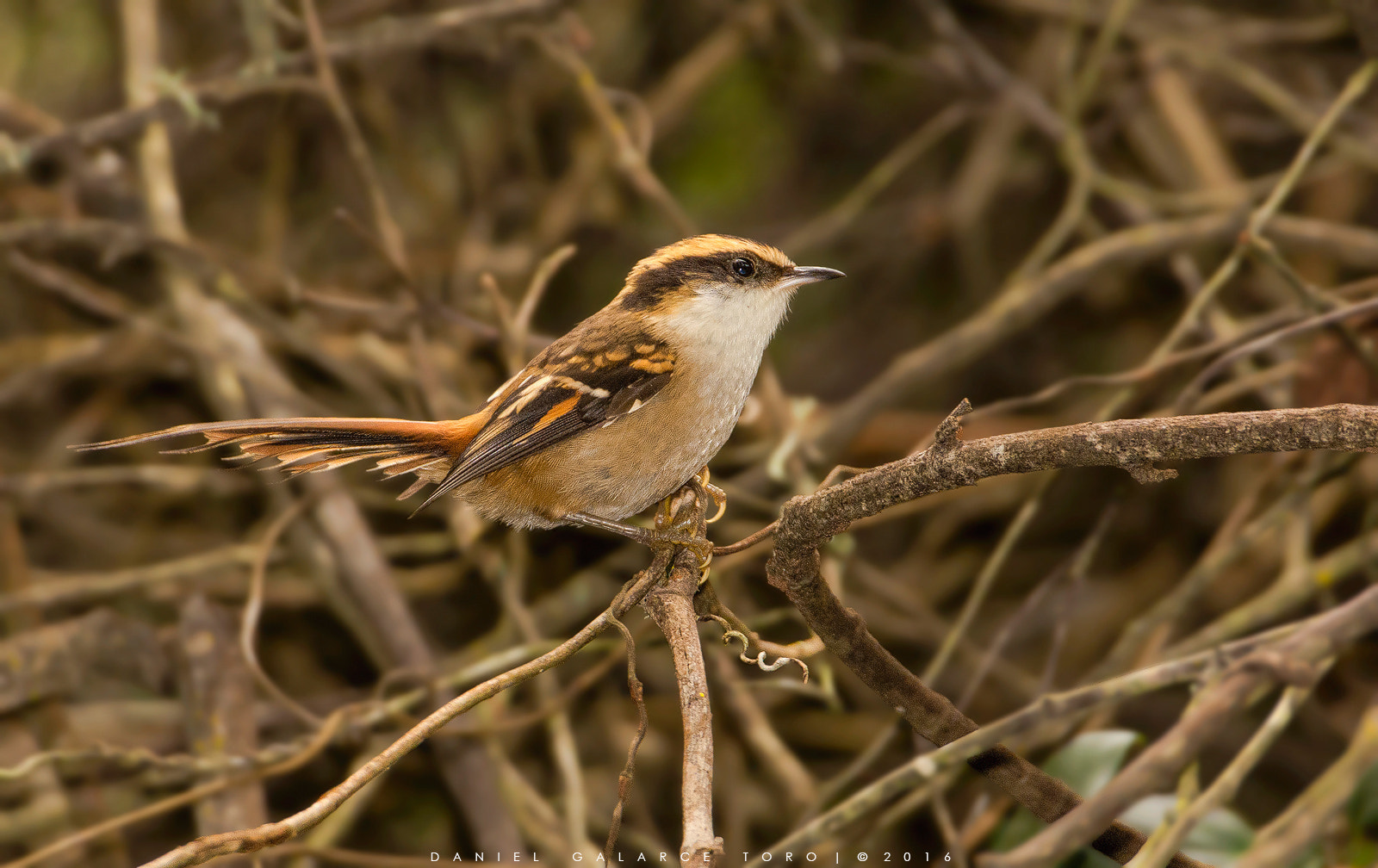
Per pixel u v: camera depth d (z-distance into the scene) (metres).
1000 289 13.52
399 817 10.78
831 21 13.64
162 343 11.57
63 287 10.61
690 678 5.07
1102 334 13.03
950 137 14.55
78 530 11.92
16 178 11.81
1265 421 3.83
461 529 9.96
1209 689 3.99
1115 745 7.25
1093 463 4.10
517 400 6.94
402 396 12.42
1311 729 10.56
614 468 7.01
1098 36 12.73
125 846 9.70
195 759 7.89
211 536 12.40
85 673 9.15
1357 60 13.26
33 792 9.02
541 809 8.74
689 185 13.78
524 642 9.41
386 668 9.74
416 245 13.08
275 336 11.47
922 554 11.99
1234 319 12.81
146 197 11.12
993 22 14.07
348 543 9.89
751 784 11.11
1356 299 10.18
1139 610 11.70
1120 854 5.27
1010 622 8.71
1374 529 9.29
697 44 14.27
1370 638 9.99
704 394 7.10
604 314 7.44
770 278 7.44
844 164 14.55
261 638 11.80
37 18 12.68
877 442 12.57
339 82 13.08
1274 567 11.24
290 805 10.60
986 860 3.61
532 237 13.03
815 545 4.83
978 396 13.36
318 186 14.06
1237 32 11.98
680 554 5.60
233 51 12.79
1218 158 12.08
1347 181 12.57
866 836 8.37
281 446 6.65
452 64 13.51
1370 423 3.68
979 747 4.45
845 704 11.19
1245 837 6.86
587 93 10.64
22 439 12.68
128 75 11.37
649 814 10.61
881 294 13.90
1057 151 12.24
